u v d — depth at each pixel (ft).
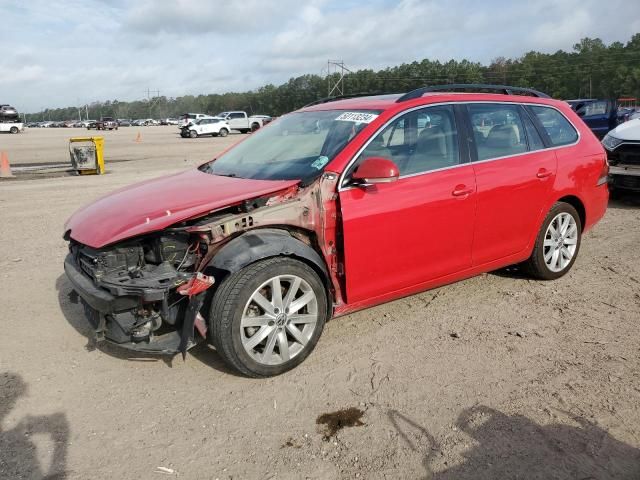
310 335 11.98
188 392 11.27
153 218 11.11
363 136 12.73
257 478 8.72
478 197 14.19
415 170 13.28
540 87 396.37
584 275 17.78
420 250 13.43
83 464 9.12
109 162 63.31
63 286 17.76
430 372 11.82
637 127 28.27
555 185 16.16
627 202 29.94
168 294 10.51
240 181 13.00
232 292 10.81
